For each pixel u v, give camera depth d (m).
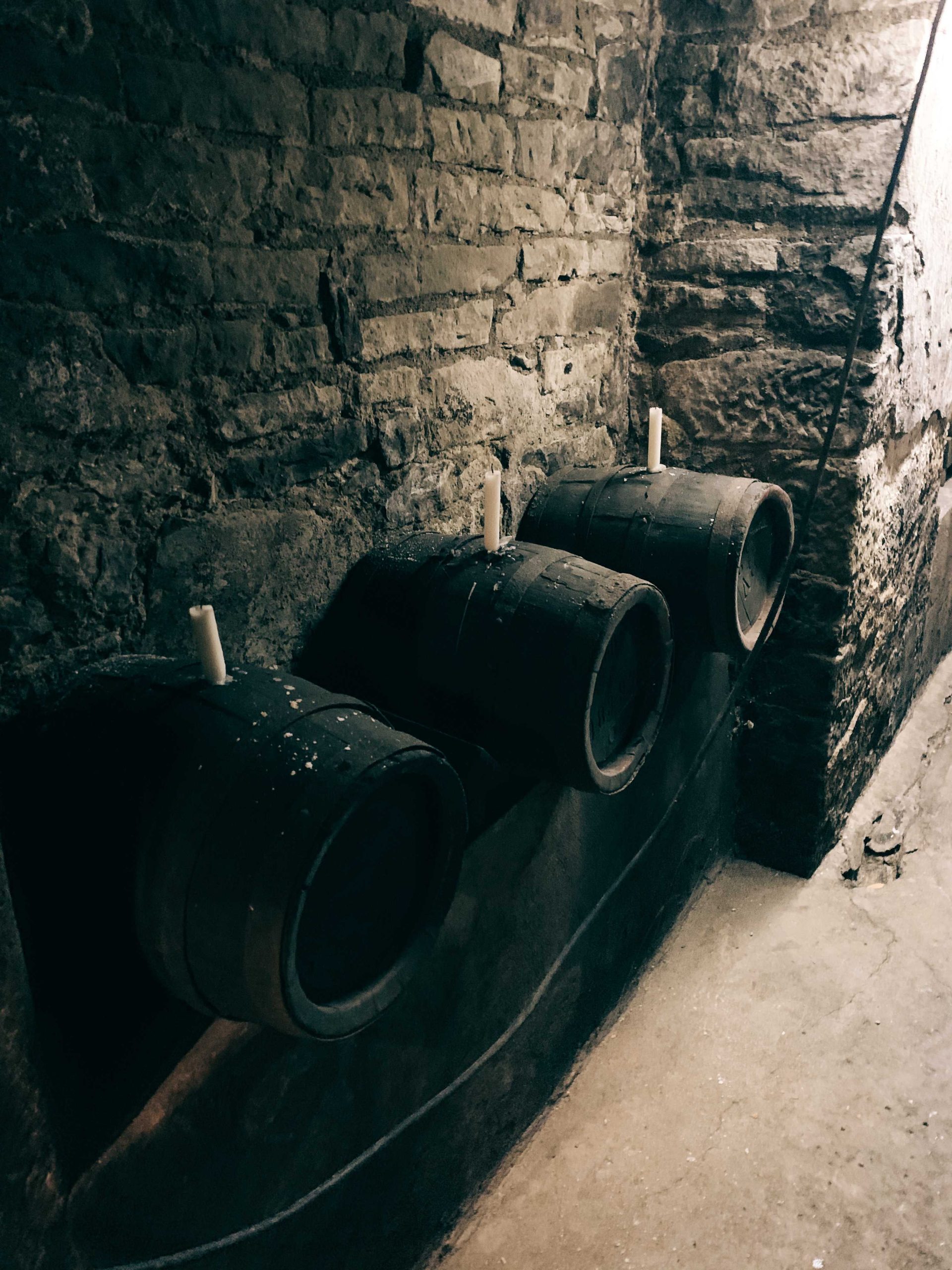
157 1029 1.21
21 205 1.08
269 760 1.04
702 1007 2.47
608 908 2.34
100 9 1.11
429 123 1.68
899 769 3.38
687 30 2.41
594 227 2.34
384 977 1.20
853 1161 2.03
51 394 1.15
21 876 1.15
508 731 1.55
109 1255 1.17
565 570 1.60
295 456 1.54
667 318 2.62
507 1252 1.88
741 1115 2.15
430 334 1.79
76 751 1.13
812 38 2.29
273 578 1.54
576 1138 2.12
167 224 1.25
